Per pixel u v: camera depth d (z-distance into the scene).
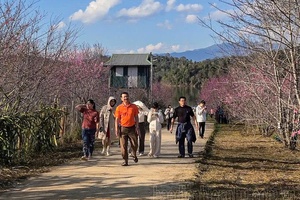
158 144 12.37
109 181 8.58
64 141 15.59
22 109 12.44
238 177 9.26
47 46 15.77
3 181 8.33
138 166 10.60
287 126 14.25
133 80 44.25
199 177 9.16
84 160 11.62
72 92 19.78
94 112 11.95
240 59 13.06
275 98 14.39
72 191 7.61
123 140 10.67
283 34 8.03
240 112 21.09
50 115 13.45
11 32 10.76
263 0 7.58
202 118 19.80
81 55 24.94
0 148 9.84
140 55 45.28
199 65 79.62
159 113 12.48
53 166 10.52
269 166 11.02
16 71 11.45
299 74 8.80
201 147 15.85
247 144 17.20
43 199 7.00
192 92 72.94
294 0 7.21
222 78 34.16
